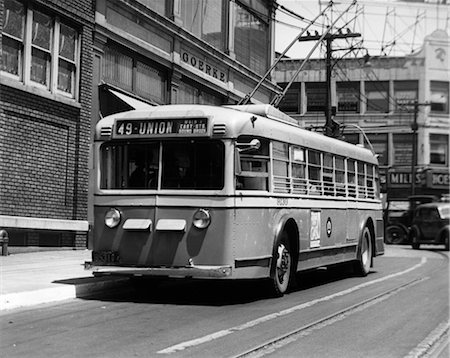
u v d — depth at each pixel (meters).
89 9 17.58
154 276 10.27
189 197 9.70
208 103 25.17
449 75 46.69
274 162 10.74
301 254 11.73
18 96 15.09
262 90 30.23
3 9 14.60
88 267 10.12
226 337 7.31
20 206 15.26
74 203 17.09
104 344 6.85
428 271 17.02
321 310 9.51
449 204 31.58
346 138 46.91
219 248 9.51
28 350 6.55
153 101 21.06
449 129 47.19
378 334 7.75
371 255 16.16
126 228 9.89
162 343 6.93
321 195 12.82
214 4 25.67
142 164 10.10
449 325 8.46
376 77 46.59
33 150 15.66
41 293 9.80
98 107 18.06
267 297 10.95
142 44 19.97
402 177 46.41
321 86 45.03
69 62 17.05
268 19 31.14
